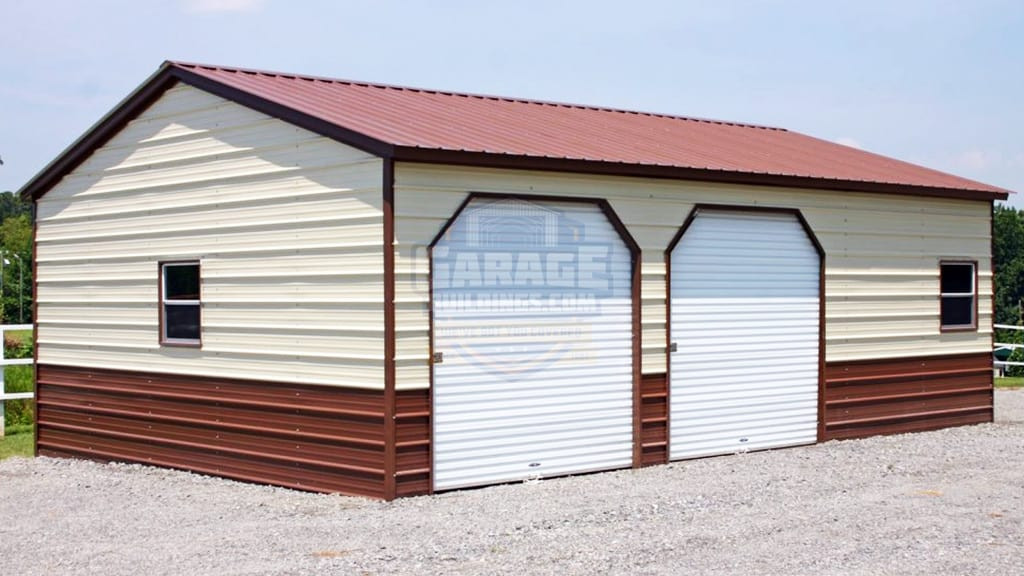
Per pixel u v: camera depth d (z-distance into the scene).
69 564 8.37
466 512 9.88
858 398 14.65
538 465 11.55
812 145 17.88
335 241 10.95
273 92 12.26
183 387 12.73
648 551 8.45
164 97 13.01
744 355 13.39
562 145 12.16
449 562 8.20
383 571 7.96
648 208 12.35
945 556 8.36
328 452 11.07
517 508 10.01
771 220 13.66
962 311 16.14
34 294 14.86
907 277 15.24
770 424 13.70
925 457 12.97
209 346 12.39
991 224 16.41
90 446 13.98
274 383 11.62
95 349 13.95
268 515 10.05
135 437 13.37
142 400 13.28
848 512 9.80
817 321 14.17
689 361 12.84
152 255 13.16
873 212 14.76
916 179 15.34
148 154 13.21
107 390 13.75
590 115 16.28
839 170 14.79
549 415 11.62
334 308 10.99
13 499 11.21
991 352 16.45
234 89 12.01
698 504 10.13
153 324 13.12
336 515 9.91
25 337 33.69
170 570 8.09
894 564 8.12
